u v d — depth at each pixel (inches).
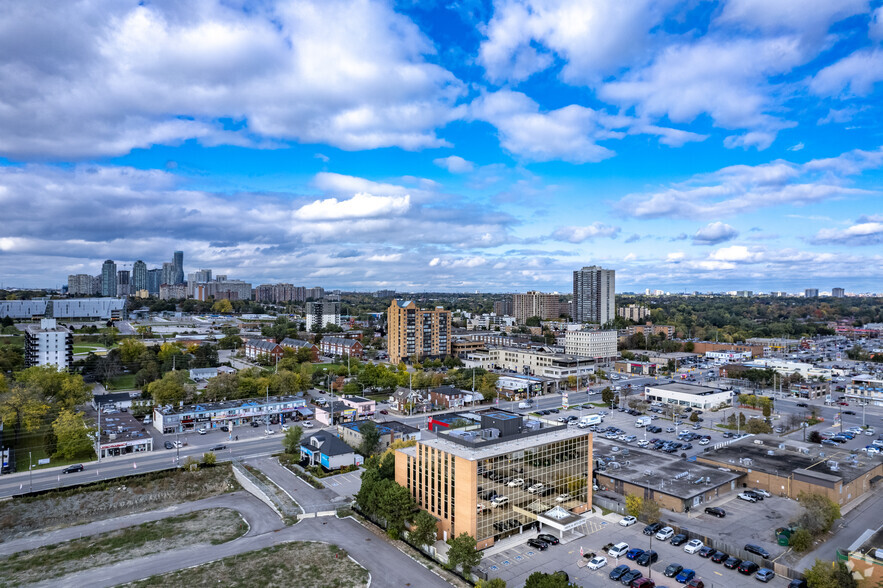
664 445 6136.8
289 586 3137.3
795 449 5438.0
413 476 4138.8
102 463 5452.8
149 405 7539.4
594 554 3523.6
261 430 6781.5
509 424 4087.1
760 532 3836.1
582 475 4237.2
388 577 3238.2
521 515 3853.3
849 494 4443.9
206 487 4987.7
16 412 6151.6
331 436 5654.5
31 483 4862.2
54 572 3373.5
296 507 4343.0
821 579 2970.0
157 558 3540.8
